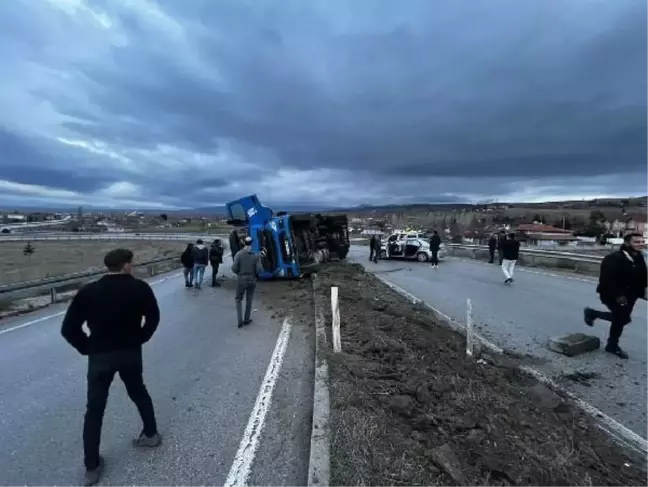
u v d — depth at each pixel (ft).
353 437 12.10
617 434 14.80
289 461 12.23
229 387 18.02
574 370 20.99
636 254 22.66
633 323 30.63
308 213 60.49
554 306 37.06
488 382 18.29
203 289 50.11
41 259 147.54
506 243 51.67
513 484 11.18
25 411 16.01
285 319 31.78
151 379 19.16
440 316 32.83
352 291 40.37
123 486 11.16
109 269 12.39
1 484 11.34
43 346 25.36
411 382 16.71
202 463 12.19
